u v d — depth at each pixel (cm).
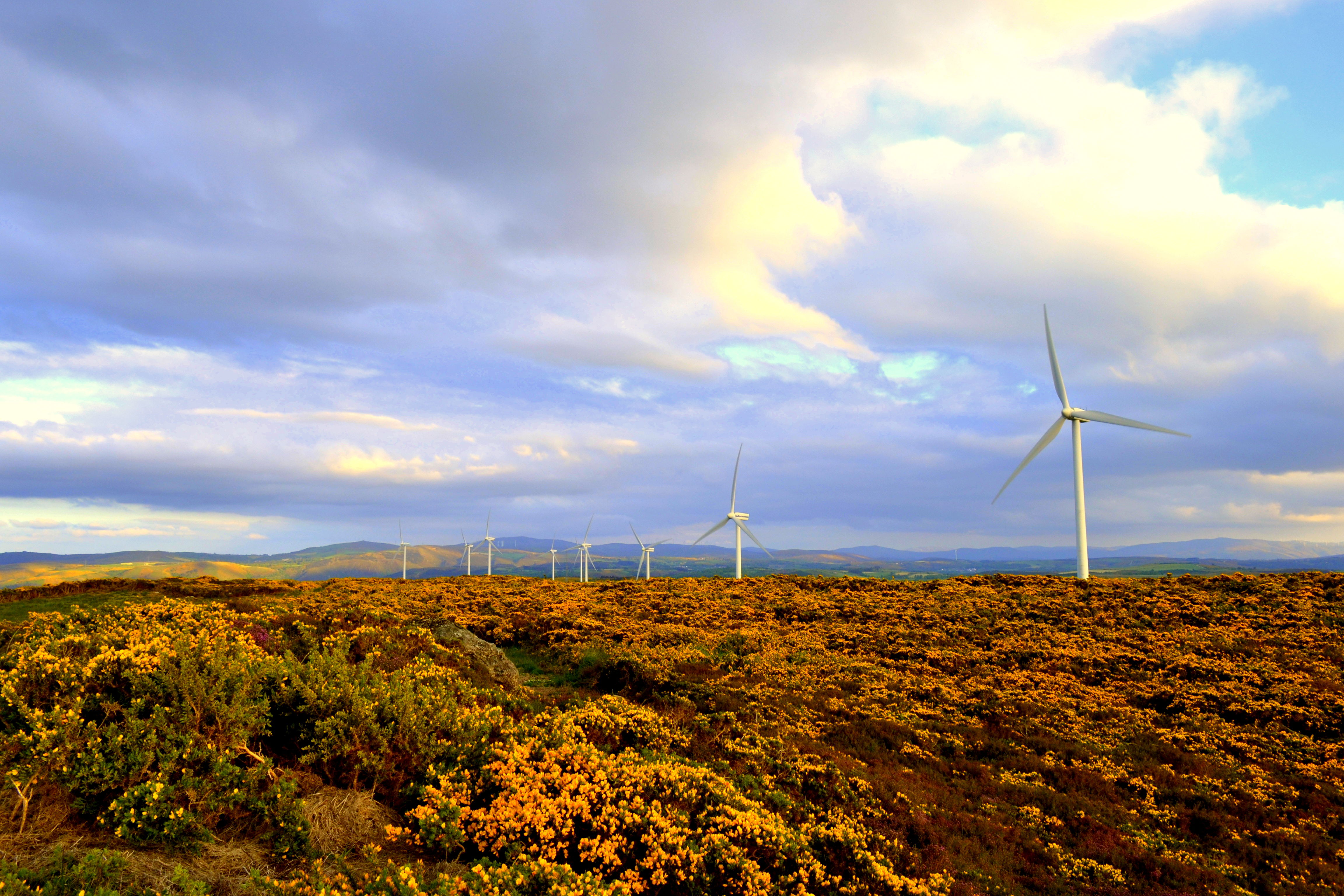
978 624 4041
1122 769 2058
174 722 934
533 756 1206
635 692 2489
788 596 5284
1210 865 1550
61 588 4059
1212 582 4775
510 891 767
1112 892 1404
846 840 1293
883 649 3531
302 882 732
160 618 1914
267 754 1063
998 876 1416
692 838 1048
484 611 4238
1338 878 1531
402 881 735
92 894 637
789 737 2094
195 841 787
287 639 1953
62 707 904
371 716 1077
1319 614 3750
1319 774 2031
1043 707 2589
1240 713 2497
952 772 2027
